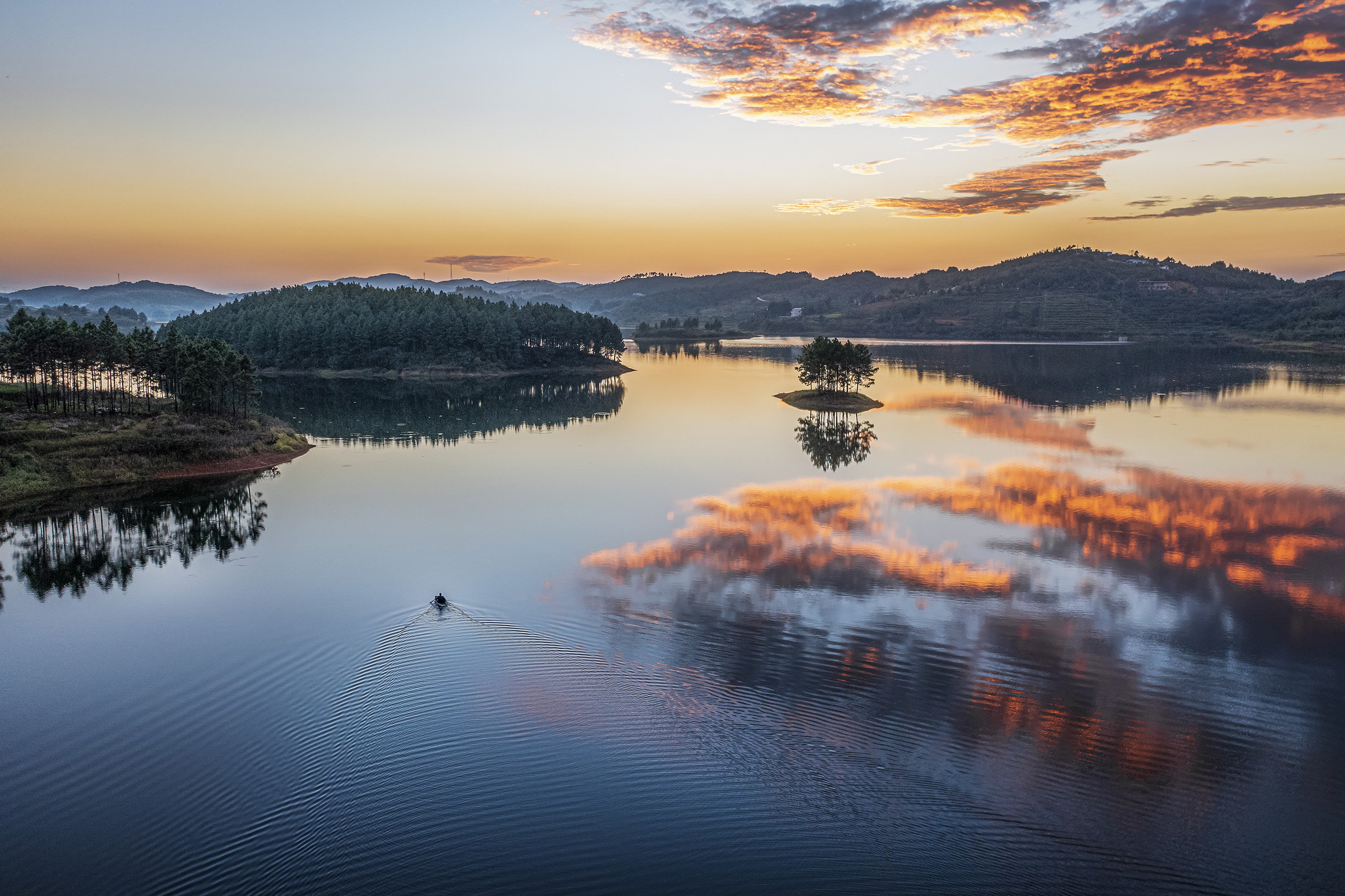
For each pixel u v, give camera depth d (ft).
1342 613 187.62
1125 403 574.97
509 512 287.48
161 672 160.56
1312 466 348.38
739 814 110.01
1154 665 161.07
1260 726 138.10
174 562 234.79
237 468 370.53
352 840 105.09
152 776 122.42
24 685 155.43
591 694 141.79
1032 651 166.71
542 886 96.12
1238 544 238.48
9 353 434.71
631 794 113.19
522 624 178.50
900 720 137.08
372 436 473.26
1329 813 114.01
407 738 127.75
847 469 350.84
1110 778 122.01
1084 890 97.60
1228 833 109.70
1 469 319.47
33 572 227.40
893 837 106.01
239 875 99.91
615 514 281.74
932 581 208.23
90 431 382.83
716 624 179.11
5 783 121.08
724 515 276.41
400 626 178.81
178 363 490.90
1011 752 127.95
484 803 111.14
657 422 513.86
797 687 148.05
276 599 202.49
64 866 102.47
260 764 124.98
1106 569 216.95
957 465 354.95
